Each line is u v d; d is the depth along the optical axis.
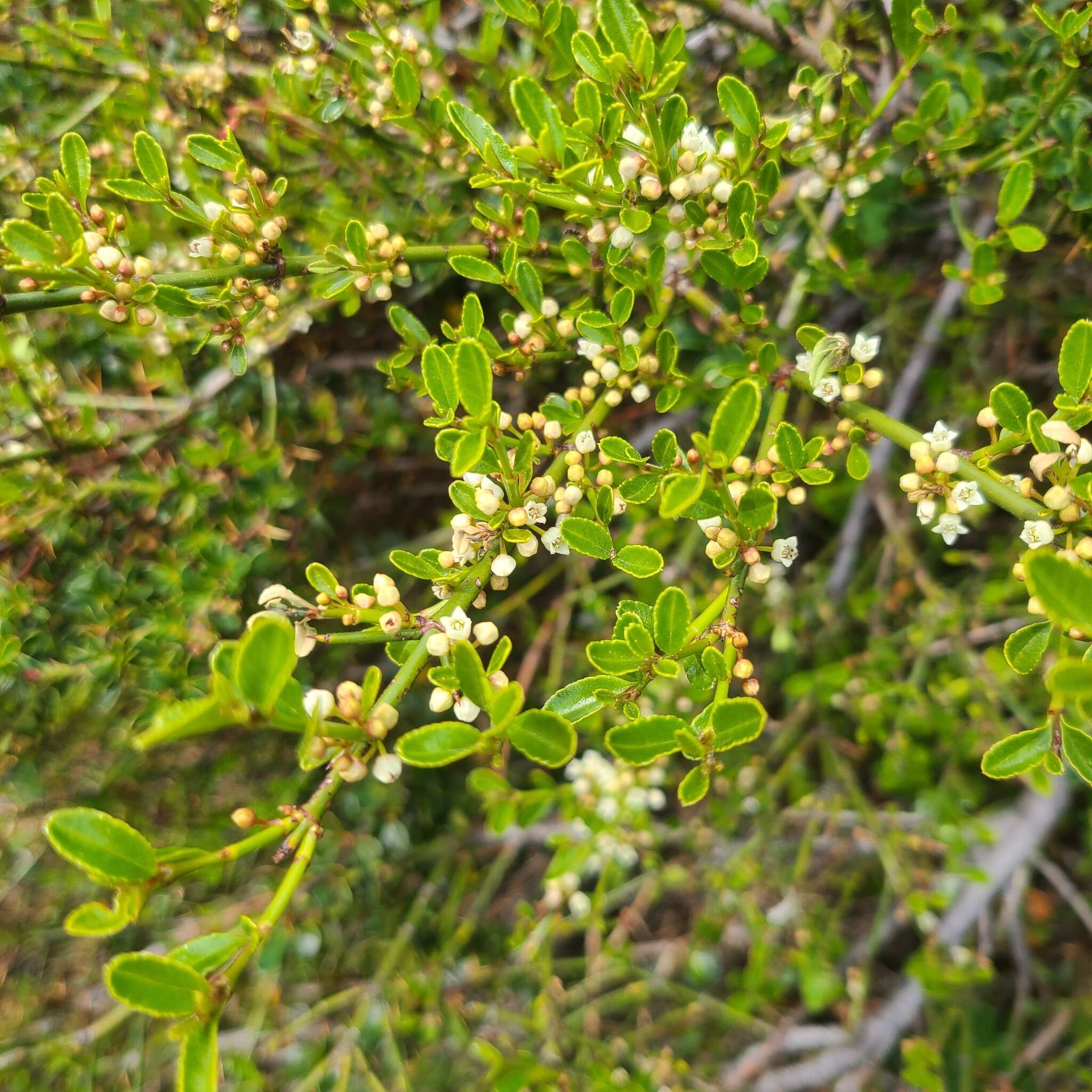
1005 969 0.62
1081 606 0.17
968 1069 0.48
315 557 0.52
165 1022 0.56
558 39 0.28
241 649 0.17
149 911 0.56
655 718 0.19
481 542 0.22
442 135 0.30
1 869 0.54
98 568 0.41
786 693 0.55
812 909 0.54
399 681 0.20
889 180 0.37
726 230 0.25
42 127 0.41
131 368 0.44
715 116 0.39
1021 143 0.29
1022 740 0.20
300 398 0.49
